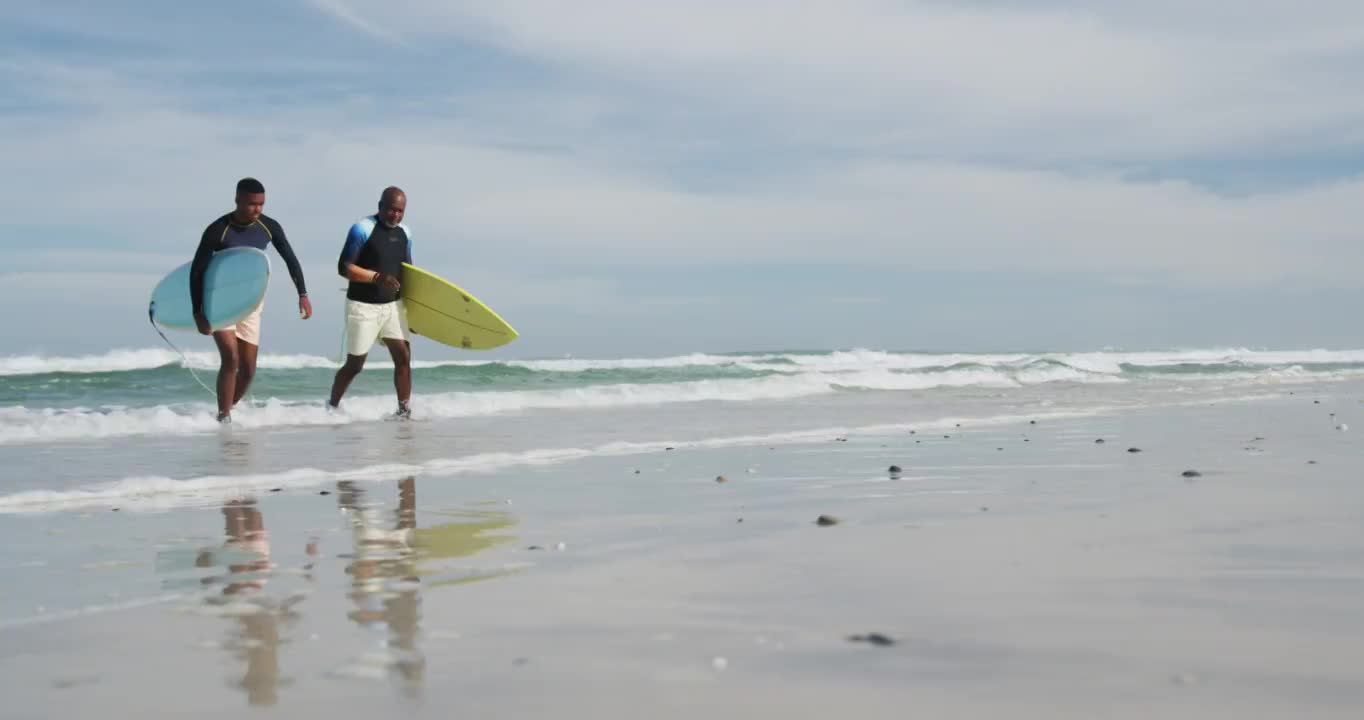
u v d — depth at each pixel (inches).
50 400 455.5
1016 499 172.6
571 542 137.8
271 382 543.5
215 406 391.5
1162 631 86.4
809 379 593.9
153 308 371.9
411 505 174.4
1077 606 95.8
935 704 68.9
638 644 85.4
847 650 82.2
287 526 153.0
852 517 156.0
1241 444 273.4
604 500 179.8
